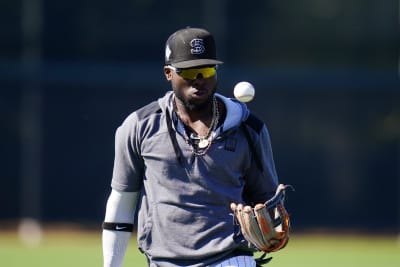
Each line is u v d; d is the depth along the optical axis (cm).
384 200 5903
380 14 5947
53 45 5797
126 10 5834
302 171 5894
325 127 5909
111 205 1675
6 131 5772
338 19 5941
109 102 5816
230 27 5866
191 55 1567
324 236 5709
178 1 5834
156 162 1598
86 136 5794
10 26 5772
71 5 5806
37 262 4169
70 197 5775
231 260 1598
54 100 5791
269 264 4100
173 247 1595
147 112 1620
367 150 5919
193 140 1587
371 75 5931
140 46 5828
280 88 5894
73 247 4947
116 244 1681
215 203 1590
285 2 5909
